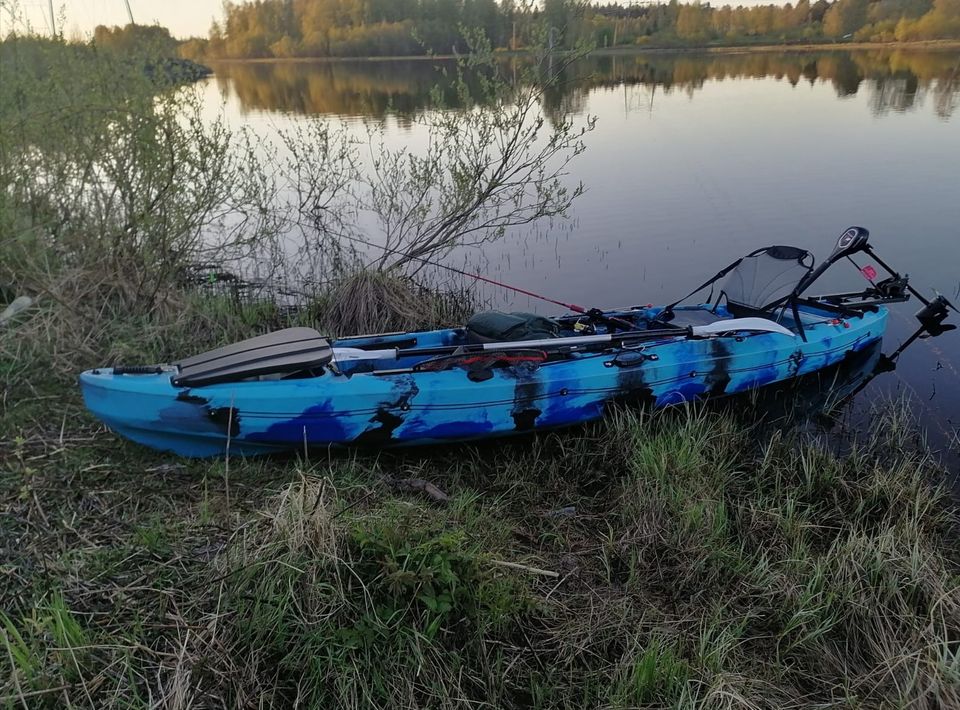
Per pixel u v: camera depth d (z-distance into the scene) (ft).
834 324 22.66
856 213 37.37
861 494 15.98
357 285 24.90
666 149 52.44
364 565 11.41
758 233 35.24
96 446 15.31
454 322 25.80
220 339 21.72
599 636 11.84
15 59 23.39
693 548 13.75
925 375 22.76
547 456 17.74
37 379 17.60
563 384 17.87
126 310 21.43
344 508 13.01
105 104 20.67
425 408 16.75
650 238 35.12
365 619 10.78
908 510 15.31
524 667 11.19
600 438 18.08
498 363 17.63
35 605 10.17
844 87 83.05
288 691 10.14
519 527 14.80
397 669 10.49
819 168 46.42
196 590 11.26
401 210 30.96
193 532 12.76
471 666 10.96
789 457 17.81
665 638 11.75
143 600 11.03
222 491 14.46
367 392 16.29
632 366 18.70
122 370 15.51
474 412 17.20
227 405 15.31
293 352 16.43
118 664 9.91
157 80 22.43
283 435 15.90
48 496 13.37
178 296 22.99
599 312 21.83
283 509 12.09
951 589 12.64
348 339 19.12
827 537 15.02
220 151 26.17
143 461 15.15
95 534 12.53
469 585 11.62
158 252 22.89
